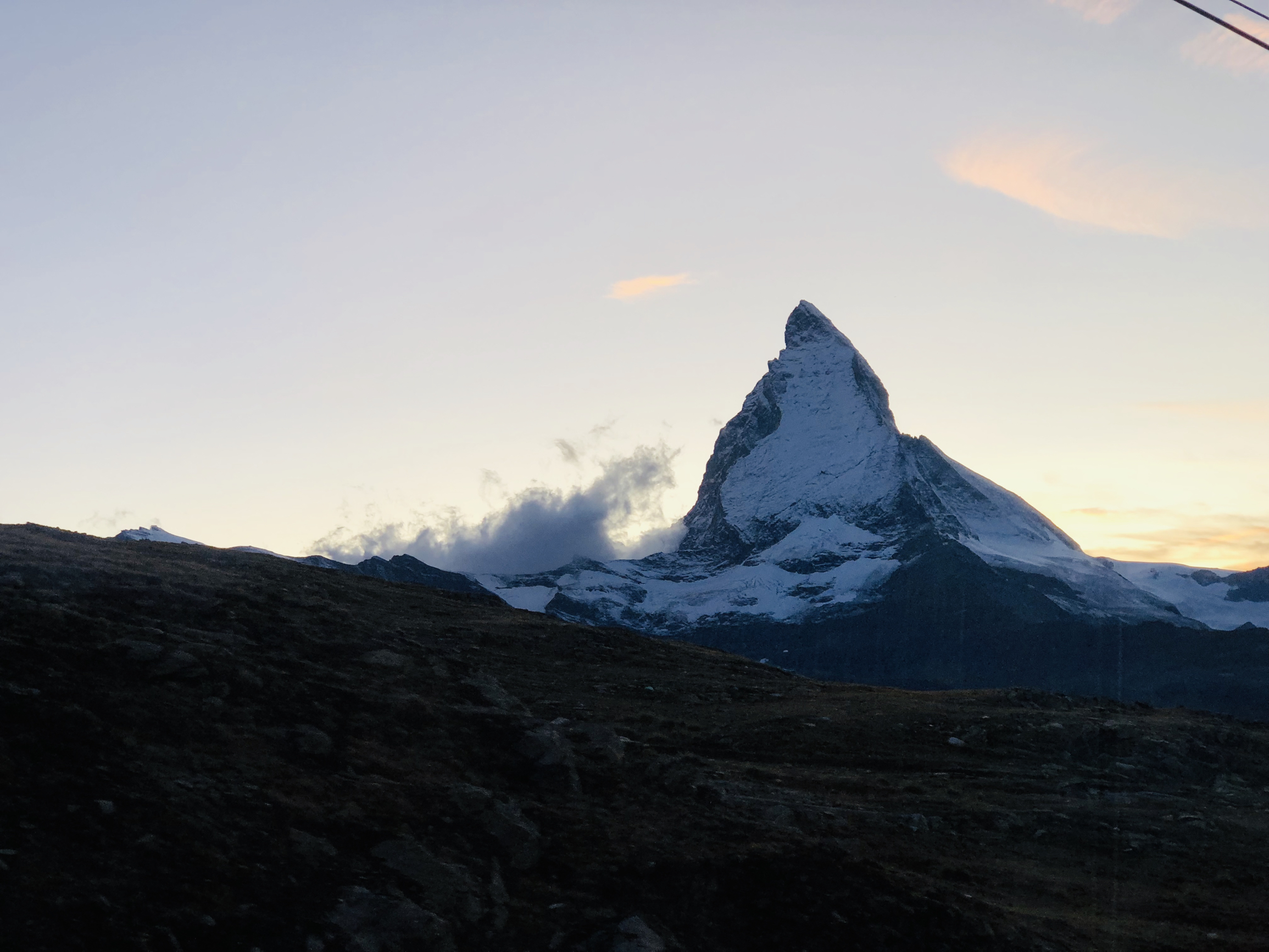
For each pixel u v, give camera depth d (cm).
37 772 3198
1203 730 7525
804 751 6644
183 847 3105
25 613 4006
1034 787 6238
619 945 3222
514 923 3303
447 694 4616
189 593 4919
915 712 7494
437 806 3700
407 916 3117
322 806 3509
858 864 3875
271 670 4206
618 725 6788
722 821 4116
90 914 2756
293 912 3016
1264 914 4531
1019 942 3684
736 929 3450
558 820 3841
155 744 3544
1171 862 5197
